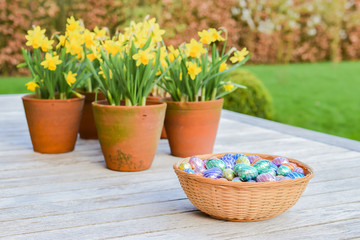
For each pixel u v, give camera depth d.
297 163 1.29
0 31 3.67
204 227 1.20
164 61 1.57
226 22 3.90
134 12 3.61
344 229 1.20
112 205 1.29
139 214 1.25
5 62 3.80
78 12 3.58
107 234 1.18
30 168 1.51
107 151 1.49
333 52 4.37
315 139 1.79
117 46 1.45
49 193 1.35
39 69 1.61
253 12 4.04
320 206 1.29
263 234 1.18
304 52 4.39
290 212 1.26
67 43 1.60
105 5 3.57
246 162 1.29
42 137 1.62
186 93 1.59
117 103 1.50
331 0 4.23
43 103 1.59
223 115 2.18
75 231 1.19
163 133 1.81
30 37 1.58
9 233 1.18
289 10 4.15
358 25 4.34
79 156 1.61
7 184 1.40
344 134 3.05
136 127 1.46
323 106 3.66
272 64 4.21
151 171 1.49
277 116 3.44
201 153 1.60
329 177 1.45
